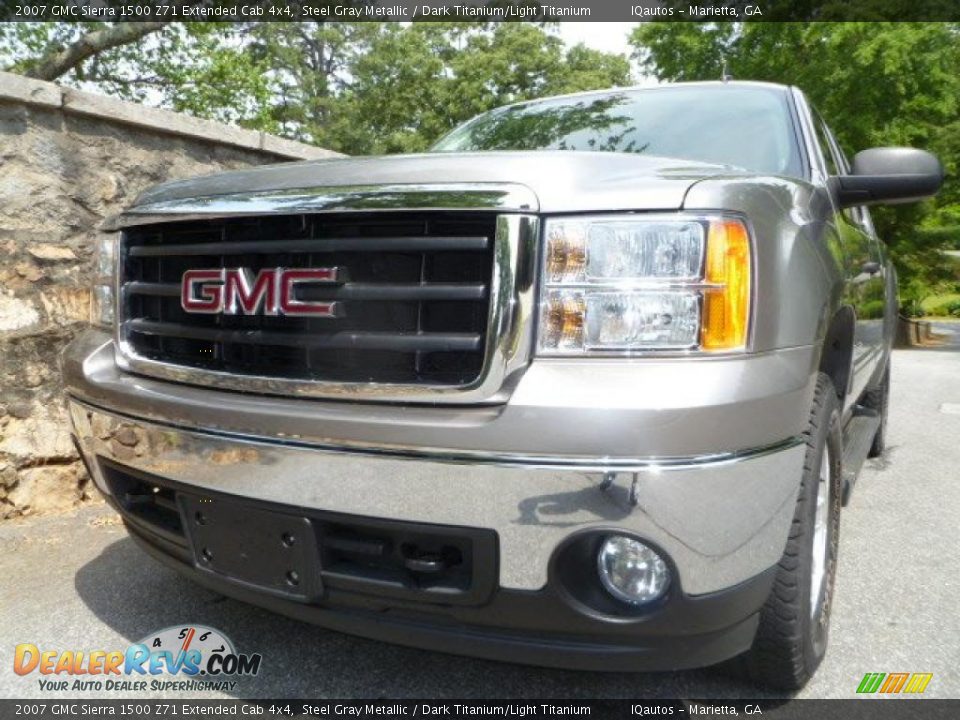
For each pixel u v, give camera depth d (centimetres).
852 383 289
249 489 184
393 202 170
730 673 213
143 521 223
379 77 3047
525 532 158
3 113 338
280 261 188
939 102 1520
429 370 171
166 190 223
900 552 313
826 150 319
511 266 160
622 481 150
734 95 313
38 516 355
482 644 173
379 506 167
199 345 207
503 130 336
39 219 352
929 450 505
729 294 159
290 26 3141
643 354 157
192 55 1041
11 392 346
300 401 180
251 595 196
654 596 164
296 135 3284
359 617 182
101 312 243
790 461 171
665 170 177
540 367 159
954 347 1708
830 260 209
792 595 188
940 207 1884
